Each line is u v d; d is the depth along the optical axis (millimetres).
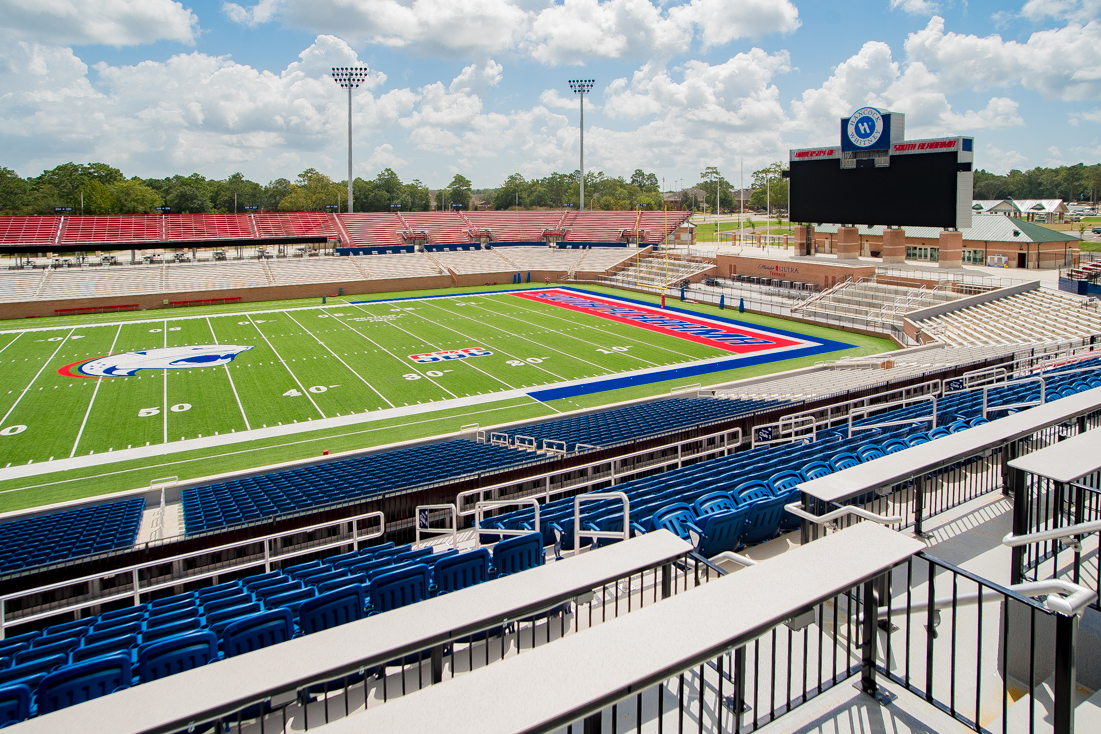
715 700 5188
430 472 17500
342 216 73062
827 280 49719
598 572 4188
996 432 6746
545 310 50250
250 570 13430
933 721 4723
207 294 54688
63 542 14703
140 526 16719
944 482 9523
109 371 33375
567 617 7043
